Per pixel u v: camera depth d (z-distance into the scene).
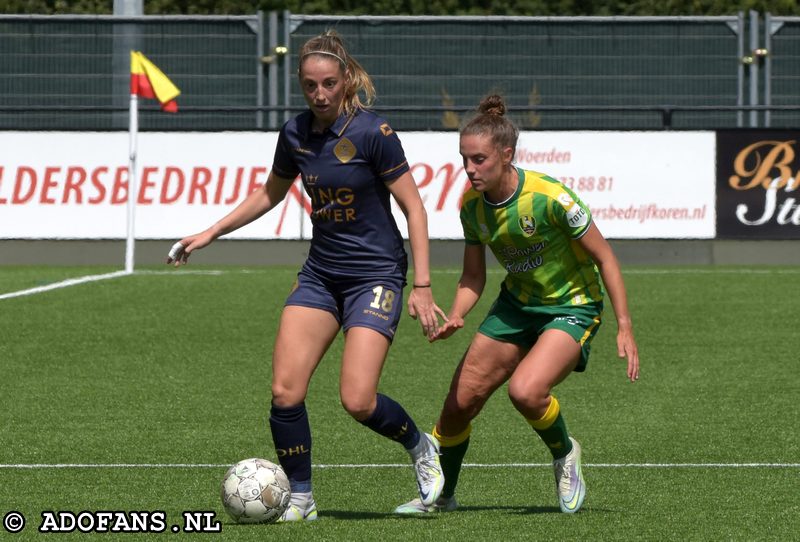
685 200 67.19
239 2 88.75
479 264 20.70
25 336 42.28
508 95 74.06
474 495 22.12
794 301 51.81
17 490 22.11
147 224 67.31
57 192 67.25
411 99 73.94
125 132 67.31
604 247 19.72
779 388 33.69
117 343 41.09
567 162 66.94
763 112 74.31
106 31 73.62
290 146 19.47
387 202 19.50
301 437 19.56
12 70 73.75
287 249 67.94
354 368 19.03
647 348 40.50
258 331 43.72
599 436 27.62
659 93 74.19
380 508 20.95
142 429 28.14
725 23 73.94
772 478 23.27
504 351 20.36
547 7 89.00
